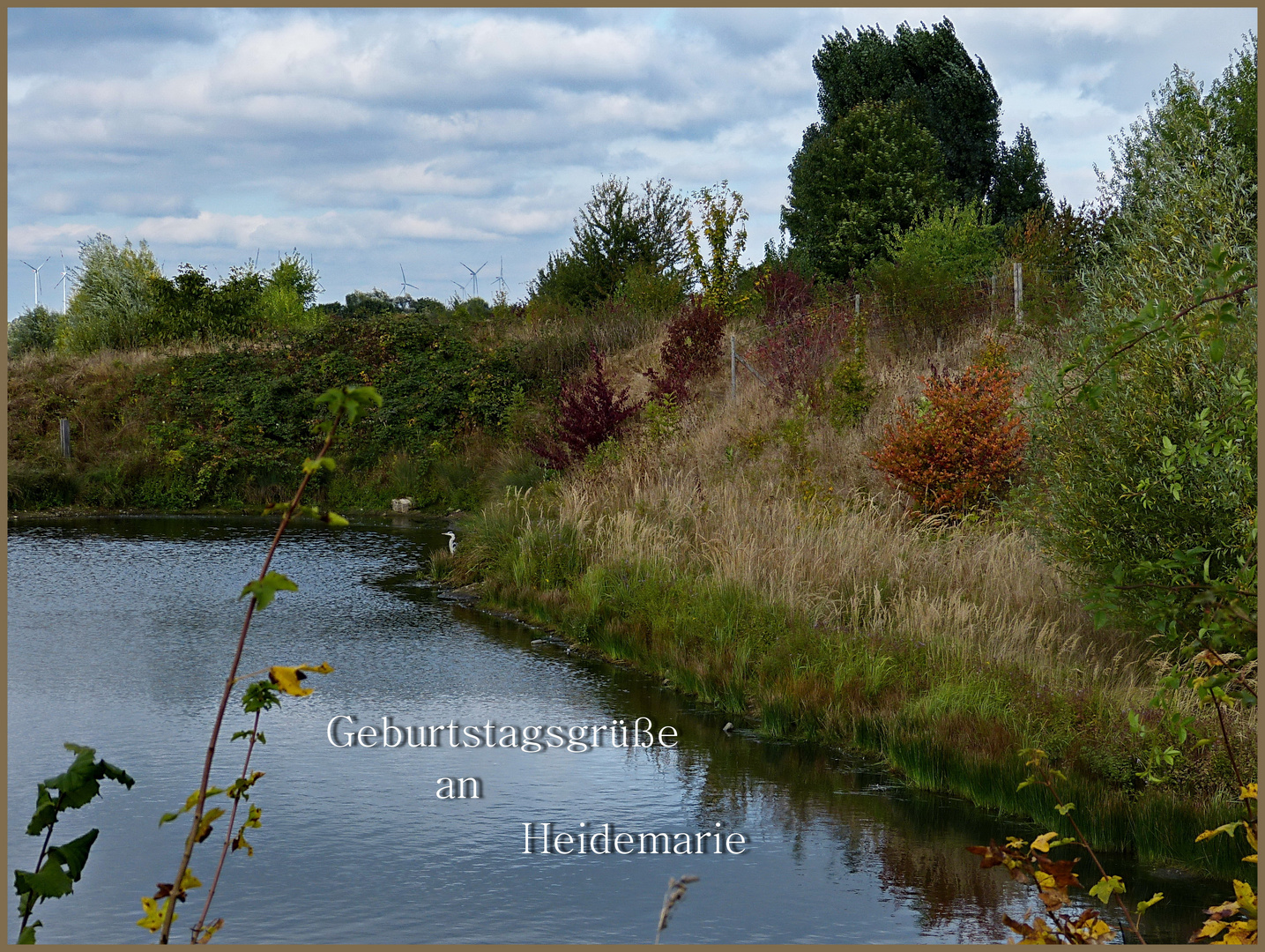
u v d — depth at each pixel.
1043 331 16.75
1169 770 7.48
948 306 20.45
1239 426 7.15
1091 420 8.98
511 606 15.42
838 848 7.24
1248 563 7.77
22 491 26.66
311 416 29.94
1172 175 9.77
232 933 5.93
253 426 29.33
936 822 7.76
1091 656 9.75
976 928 5.98
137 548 20.80
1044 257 21.06
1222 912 3.50
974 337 19.27
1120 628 9.34
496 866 6.91
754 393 21.31
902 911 6.23
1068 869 3.68
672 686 11.46
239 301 37.69
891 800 8.20
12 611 15.05
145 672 11.75
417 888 6.53
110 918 6.15
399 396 30.34
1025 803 7.84
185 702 10.60
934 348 19.92
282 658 12.42
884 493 15.20
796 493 15.70
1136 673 9.16
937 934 5.89
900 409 15.34
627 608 13.35
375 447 28.83
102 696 10.75
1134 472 8.37
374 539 22.42
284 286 42.69
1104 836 7.25
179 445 28.58
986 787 8.09
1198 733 7.52
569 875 6.73
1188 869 6.94
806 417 17.86
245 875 6.75
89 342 36.97
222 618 14.67
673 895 3.16
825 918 6.13
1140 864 7.06
